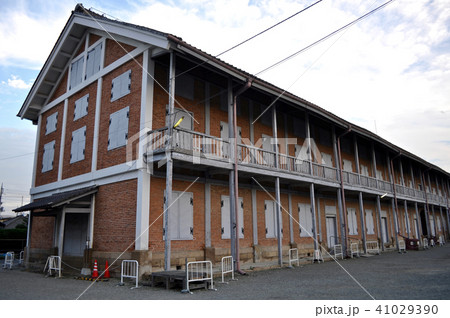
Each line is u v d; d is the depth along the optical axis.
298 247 18.98
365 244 20.67
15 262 20.89
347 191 21.91
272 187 18.33
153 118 13.04
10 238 29.67
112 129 14.39
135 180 12.66
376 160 28.97
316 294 8.45
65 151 17.50
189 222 13.80
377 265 15.02
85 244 14.73
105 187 14.11
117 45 15.06
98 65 16.14
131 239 12.27
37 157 20.22
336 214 22.78
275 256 17.50
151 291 9.34
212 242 14.52
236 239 12.96
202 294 8.77
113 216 13.31
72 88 17.97
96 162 14.93
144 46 13.45
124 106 13.95
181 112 14.23
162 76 13.73
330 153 22.92
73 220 15.83
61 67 19.16
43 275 13.57
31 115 21.20
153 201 12.60
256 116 18.05
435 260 16.91
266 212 17.64
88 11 16.23
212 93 15.91
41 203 15.03
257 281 10.88
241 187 16.50
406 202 28.59
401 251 23.42
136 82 13.57
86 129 16.14
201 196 14.52
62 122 18.28
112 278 12.12
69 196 13.47
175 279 10.16
